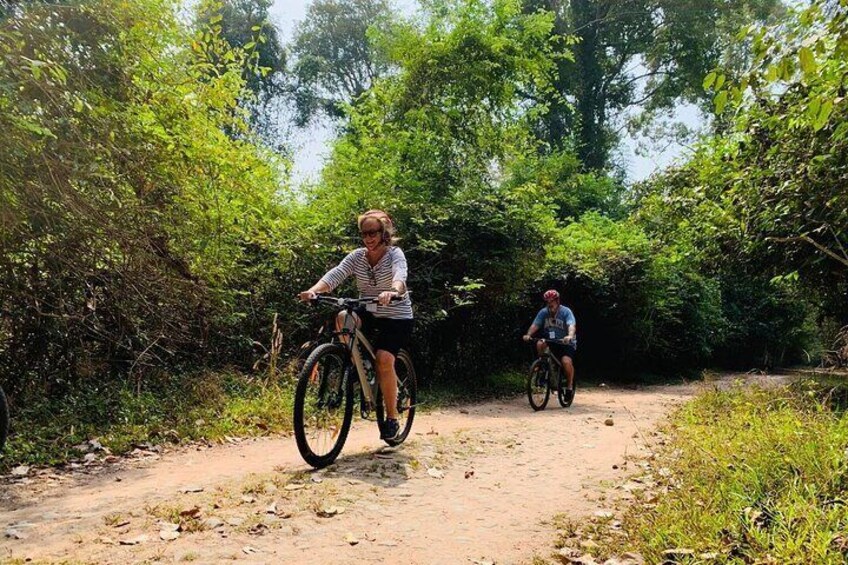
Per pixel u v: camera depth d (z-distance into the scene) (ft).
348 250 35.73
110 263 25.79
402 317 19.30
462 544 12.74
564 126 113.80
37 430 20.70
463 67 47.73
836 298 41.04
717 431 22.06
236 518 13.35
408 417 21.72
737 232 33.76
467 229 39.75
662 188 44.04
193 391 26.61
